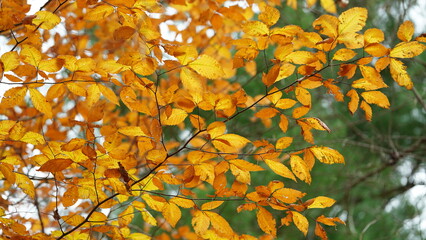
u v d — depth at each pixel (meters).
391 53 3.67
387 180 7.18
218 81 4.76
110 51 4.42
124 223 3.91
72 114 4.51
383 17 5.99
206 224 3.80
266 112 3.80
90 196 3.87
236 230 5.99
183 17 4.46
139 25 3.71
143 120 4.55
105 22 4.44
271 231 3.80
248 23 3.69
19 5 3.96
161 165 3.79
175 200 3.81
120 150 3.74
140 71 3.69
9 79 3.73
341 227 6.84
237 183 3.78
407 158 7.05
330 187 6.70
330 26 3.66
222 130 3.70
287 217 3.82
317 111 6.65
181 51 3.62
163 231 5.46
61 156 3.79
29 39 3.83
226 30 4.53
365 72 3.72
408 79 3.69
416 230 6.48
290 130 6.18
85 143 3.71
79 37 4.48
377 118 7.36
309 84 3.76
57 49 4.39
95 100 3.80
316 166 6.91
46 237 3.88
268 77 3.71
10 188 4.29
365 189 7.45
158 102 3.75
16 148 4.18
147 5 3.72
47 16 3.72
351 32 3.66
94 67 3.71
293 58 3.69
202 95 3.69
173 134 5.41
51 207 4.36
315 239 6.54
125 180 3.76
